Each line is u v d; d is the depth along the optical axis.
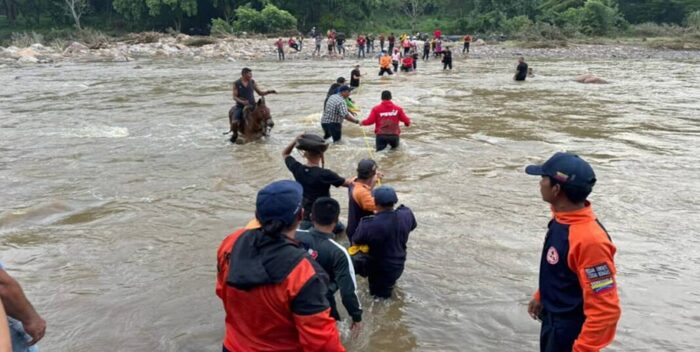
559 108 17.53
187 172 9.99
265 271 2.78
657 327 4.79
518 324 4.89
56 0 77.19
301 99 19.86
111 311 5.12
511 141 12.50
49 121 15.57
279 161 10.72
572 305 3.12
